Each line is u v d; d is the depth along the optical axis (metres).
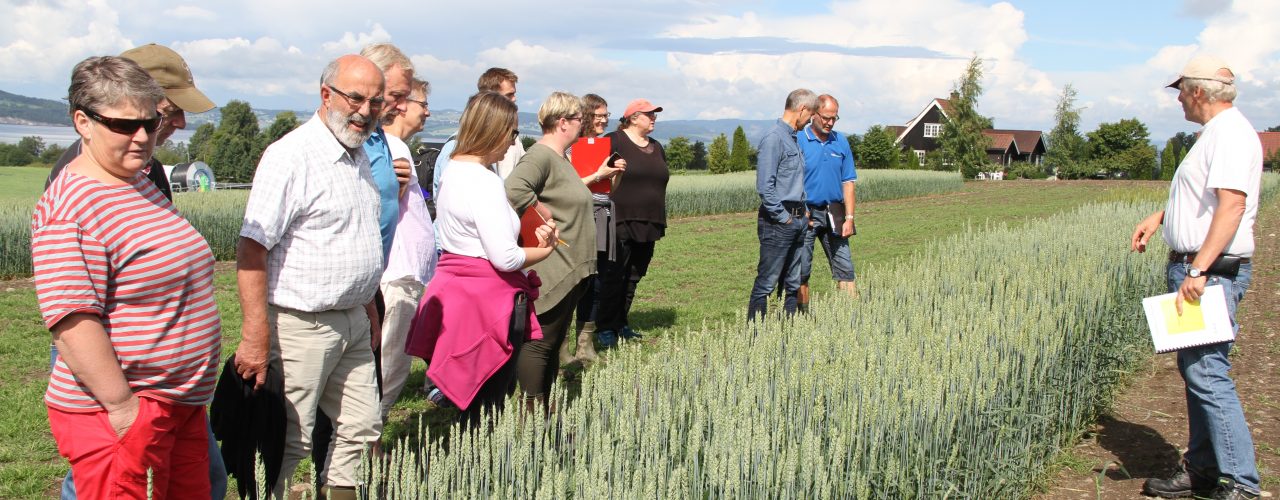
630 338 7.25
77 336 2.33
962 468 3.58
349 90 3.07
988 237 8.48
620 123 6.91
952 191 43.31
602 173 5.91
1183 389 5.91
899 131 96.31
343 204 3.18
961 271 6.63
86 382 2.38
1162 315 3.91
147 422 2.48
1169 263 4.15
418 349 3.72
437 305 3.70
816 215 7.24
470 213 3.60
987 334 4.23
